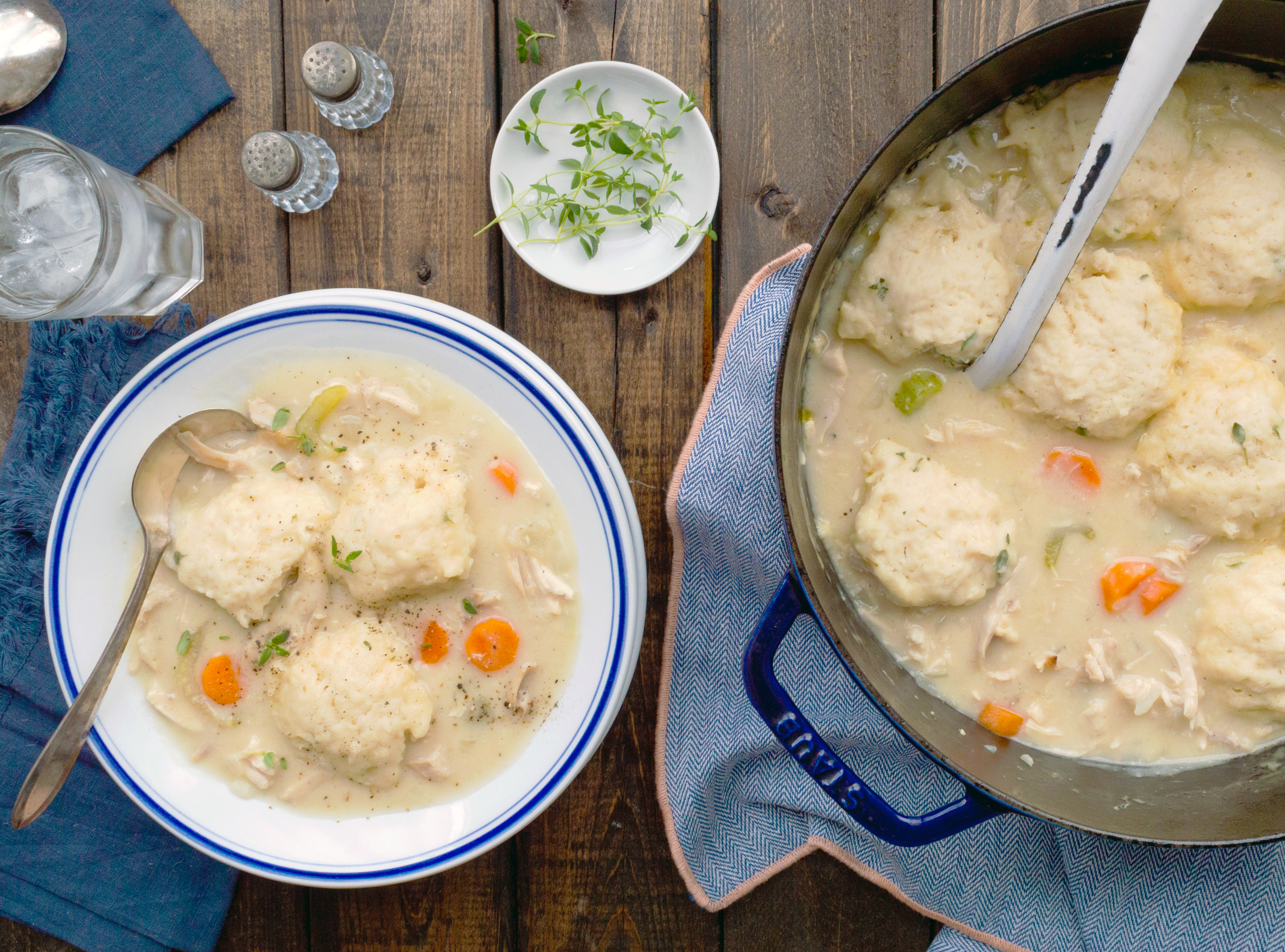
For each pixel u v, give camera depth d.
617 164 0.55
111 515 0.52
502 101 0.55
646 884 0.56
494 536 0.52
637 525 0.52
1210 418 0.48
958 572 0.48
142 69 0.55
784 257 0.53
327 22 0.55
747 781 0.55
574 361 0.55
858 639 0.49
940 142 0.49
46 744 0.54
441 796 0.53
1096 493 0.49
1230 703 0.49
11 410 0.56
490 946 0.57
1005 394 0.49
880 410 0.50
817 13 0.55
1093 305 0.48
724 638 0.54
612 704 0.51
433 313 0.51
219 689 0.53
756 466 0.53
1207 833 0.48
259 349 0.52
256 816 0.53
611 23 0.55
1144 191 0.48
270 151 0.52
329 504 0.53
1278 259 0.47
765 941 0.56
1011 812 0.50
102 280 0.51
